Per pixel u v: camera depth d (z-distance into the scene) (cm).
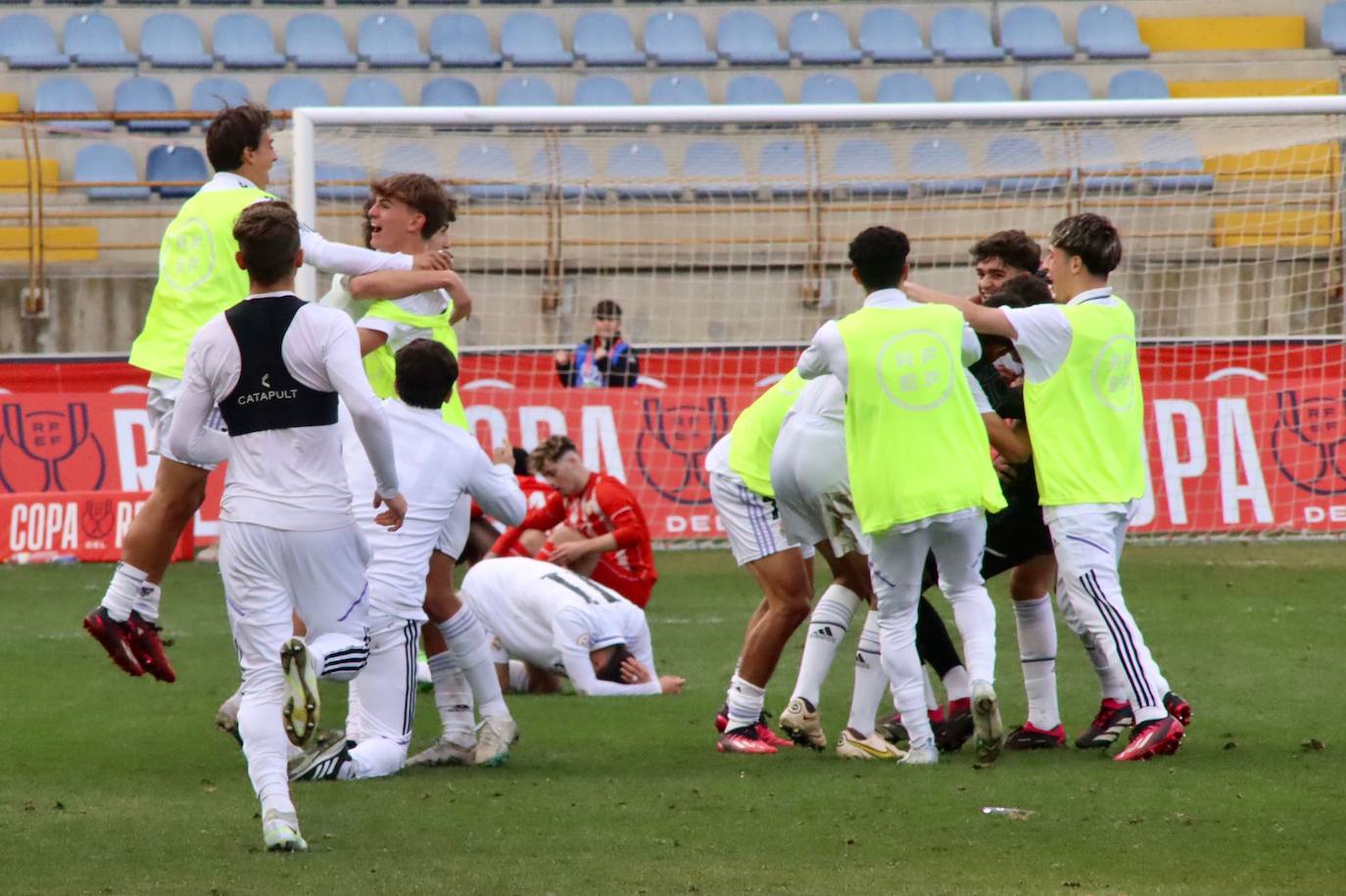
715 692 2034
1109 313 1606
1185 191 3966
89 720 1797
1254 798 1362
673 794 1416
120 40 5206
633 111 2752
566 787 1455
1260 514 3353
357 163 3350
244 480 1216
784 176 3744
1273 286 3878
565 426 3406
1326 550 3238
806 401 1627
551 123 2738
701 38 5394
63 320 4188
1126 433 1603
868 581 1655
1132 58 5209
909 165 3738
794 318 3991
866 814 1323
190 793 1416
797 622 1672
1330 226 3762
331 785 1462
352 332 1217
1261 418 3362
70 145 4772
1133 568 3044
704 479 3425
